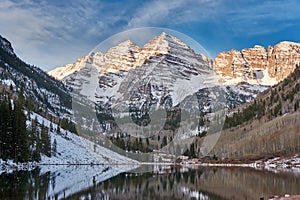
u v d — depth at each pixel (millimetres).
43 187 35219
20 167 75625
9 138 77062
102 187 32594
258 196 31469
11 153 77562
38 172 63656
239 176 60938
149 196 25859
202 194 29656
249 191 35438
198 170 75938
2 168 68875
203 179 48062
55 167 84500
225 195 31359
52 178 48188
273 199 27688
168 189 28922
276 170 87062
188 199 25859
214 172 72375
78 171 66688
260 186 41062
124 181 35719
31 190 32562
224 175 63312
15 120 79062
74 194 29094
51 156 99000
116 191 28312
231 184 43250
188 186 32500
